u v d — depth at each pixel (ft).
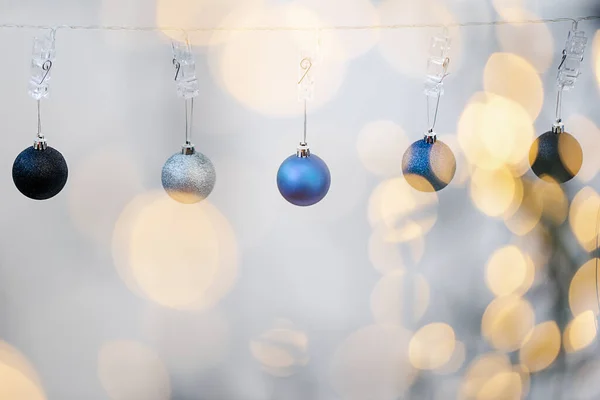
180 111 1.93
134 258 1.98
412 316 2.00
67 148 1.94
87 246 1.98
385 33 1.89
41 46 1.75
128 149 1.94
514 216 1.96
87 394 2.04
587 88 1.91
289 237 1.97
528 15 1.89
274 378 2.03
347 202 1.96
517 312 2.00
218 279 1.99
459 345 2.01
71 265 1.98
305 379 2.03
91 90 1.92
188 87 1.77
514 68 1.91
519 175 1.95
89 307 2.00
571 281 1.99
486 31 1.89
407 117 1.92
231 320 2.01
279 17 1.89
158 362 2.02
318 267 1.98
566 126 1.93
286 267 1.98
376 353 2.02
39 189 1.72
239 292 2.00
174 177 1.74
